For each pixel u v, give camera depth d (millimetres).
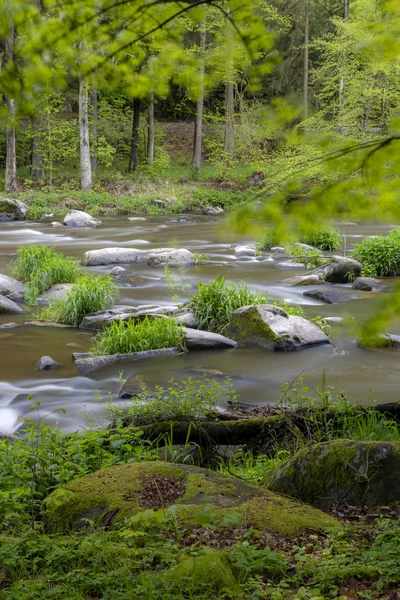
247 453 6609
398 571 3621
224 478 4914
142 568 3803
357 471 4965
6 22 2109
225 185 41531
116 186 40250
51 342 11562
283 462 6094
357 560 3865
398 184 1787
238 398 8742
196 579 3535
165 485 4820
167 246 23703
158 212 35938
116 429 6152
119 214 35531
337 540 4152
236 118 41125
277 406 7254
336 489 4980
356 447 5074
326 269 16766
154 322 11312
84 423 7898
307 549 4047
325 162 1831
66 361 10492
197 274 17703
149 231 28422
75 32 2166
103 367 10164
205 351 11039
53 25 2135
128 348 10781
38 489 5207
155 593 3418
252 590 3566
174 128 53094
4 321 12906
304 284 16000
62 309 12945
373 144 1814
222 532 4207
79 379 9617
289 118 1880
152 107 43781
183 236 26594
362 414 6902
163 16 2188
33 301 14195
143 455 5918
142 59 2371
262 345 11195
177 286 16078
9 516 4574
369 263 17469
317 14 41688
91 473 5109
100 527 4383
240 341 11531
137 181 41906
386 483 4891
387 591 3492
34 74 2223
